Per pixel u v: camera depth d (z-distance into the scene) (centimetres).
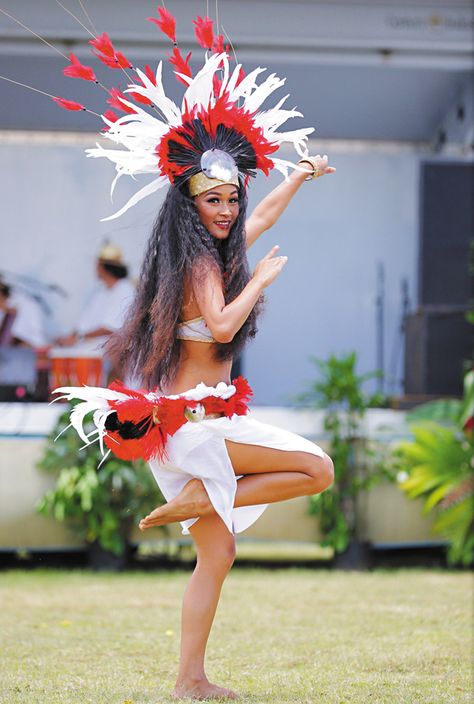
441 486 1400
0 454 1358
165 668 733
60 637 870
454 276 1869
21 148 2198
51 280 2177
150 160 623
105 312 2123
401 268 2289
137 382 670
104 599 1107
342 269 2278
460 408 1452
